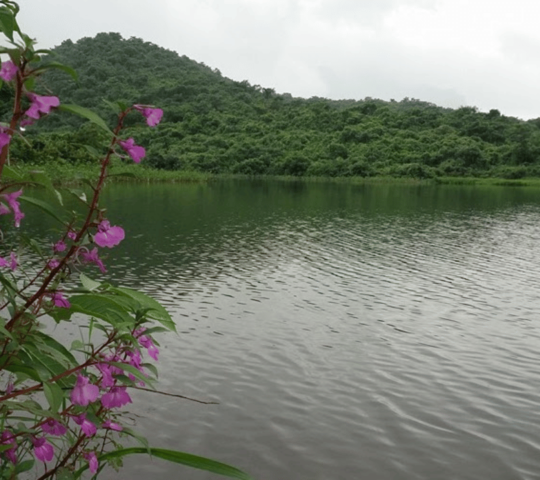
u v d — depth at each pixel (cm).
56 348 214
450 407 848
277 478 645
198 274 1694
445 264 2036
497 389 920
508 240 2678
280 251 2159
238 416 787
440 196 5647
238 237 2470
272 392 873
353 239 2548
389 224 3150
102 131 190
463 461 699
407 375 967
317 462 682
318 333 1177
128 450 197
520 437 764
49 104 161
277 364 990
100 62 14862
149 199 4244
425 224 3209
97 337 991
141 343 229
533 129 11344
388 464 686
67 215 201
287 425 770
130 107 189
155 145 9812
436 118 11619
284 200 4603
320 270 1841
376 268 1912
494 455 715
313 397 864
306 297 1477
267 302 1410
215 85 14338
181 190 5388
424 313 1368
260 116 12019
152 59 16462
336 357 1040
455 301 1499
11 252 202
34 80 167
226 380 909
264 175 9119
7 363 193
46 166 3003
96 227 195
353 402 852
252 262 1923
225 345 1073
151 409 790
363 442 735
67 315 217
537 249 2431
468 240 2645
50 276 200
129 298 225
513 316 1363
